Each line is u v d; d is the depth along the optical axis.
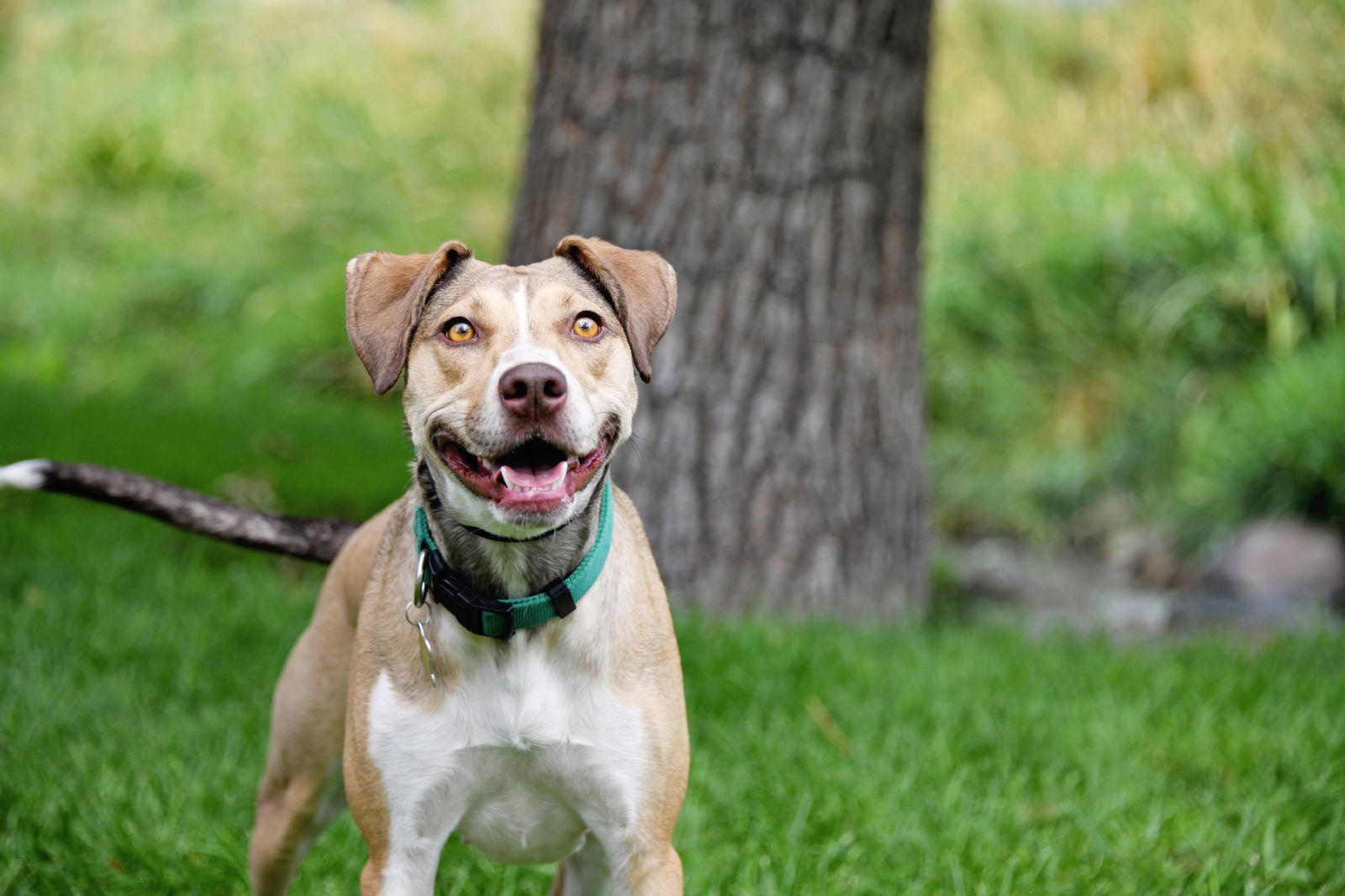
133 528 6.73
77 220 13.38
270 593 5.84
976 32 14.14
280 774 3.31
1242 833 3.77
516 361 2.74
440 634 2.86
